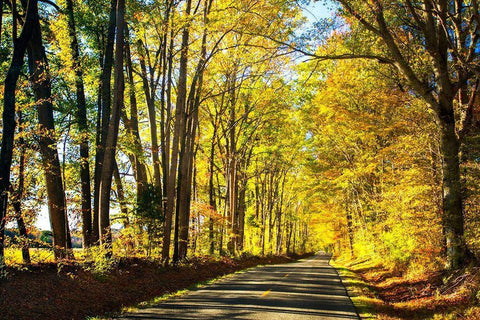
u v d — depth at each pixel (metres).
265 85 25.48
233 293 12.30
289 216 53.12
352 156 27.77
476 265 10.75
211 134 31.19
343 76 20.41
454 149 12.18
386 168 21.72
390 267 19.78
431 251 14.04
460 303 8.98
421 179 14.62
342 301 10.77
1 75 14.45
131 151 17.83
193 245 24.28
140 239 15.92
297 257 57.34
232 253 28.48
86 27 17.05
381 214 20.50
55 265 11.56
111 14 15.36
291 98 26.19
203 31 17.80
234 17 16.78
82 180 14.78
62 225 12.30
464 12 14.13
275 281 16.36
